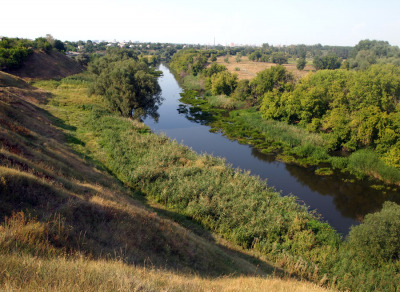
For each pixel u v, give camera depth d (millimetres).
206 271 12430
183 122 55000
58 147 24047
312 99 45500
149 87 46781
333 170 35156
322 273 16031
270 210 21734
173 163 28547
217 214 20609
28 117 30703
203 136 47188
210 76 90625
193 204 21203
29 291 4805
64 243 8773
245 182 26438
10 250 6738
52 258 7207
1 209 9445
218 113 61344
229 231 19250
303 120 47625
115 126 37844
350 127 38969
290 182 32031
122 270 7121
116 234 11414
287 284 11406
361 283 15047
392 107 40906
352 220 25047
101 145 31312
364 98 41938
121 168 25969
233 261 14734
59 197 12055
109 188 19719
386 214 17359
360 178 32875
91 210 12164
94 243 9977
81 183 16703
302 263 16422
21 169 13406
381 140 33844
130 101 45594
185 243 14094
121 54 95062
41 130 29484
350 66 97562
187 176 25562
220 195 23094
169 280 7723
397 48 130500
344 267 16297
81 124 37719
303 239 18578
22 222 8422
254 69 117750
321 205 27484
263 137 46625
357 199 28734
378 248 16422
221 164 29984
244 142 44250
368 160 33688
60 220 10148
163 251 12406
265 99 53625
